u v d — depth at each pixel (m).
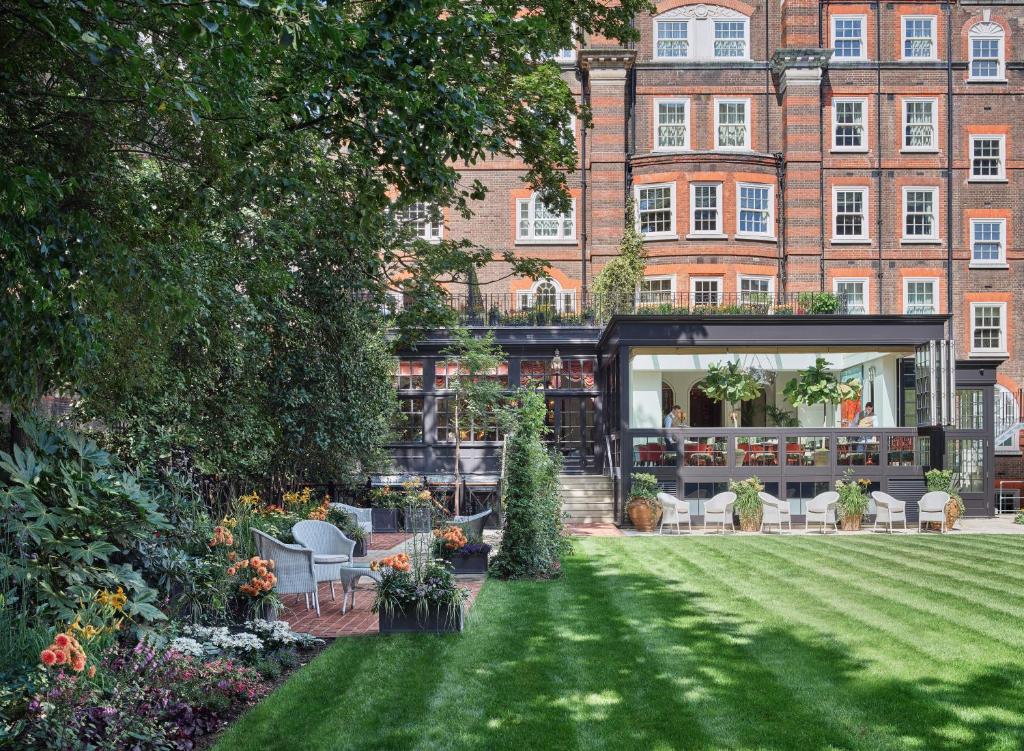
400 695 6.90
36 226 5.63
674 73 30.03
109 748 5.12
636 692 6.96
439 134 7.02
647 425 24.59
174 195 7.86
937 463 20.62
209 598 8.45
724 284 28.70
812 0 29.69
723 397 22.22
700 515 20.59
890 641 8.57
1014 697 6.82
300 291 15.66
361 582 13.01
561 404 26.30
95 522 7.70
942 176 30.12
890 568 13.31
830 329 20.94
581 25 13.23
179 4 5.07
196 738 5.95
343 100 7.06
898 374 23.73
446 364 23.33
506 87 11.78
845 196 30.02
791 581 12.14
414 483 20.75
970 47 30.44
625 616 9.80
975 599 10.72
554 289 29.45
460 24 7.10
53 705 5.09
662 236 28.80
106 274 6.52
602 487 22.36
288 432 16.34
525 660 7.95
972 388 21.53
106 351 7.58
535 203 29.59
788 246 29.33
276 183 8.07
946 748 5.78
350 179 10.28
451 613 9.15
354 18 7.50
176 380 11.33
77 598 6.98
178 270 7.92
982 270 30.03
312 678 7.38
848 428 20.66
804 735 6.01
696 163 28.88
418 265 16.89
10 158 6.27
